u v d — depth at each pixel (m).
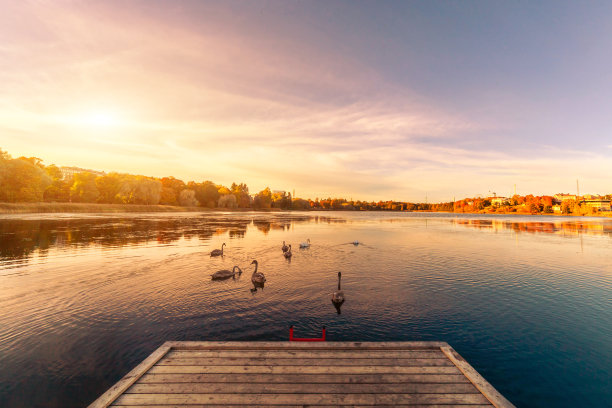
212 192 166.50
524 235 51.78
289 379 7.52
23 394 7.70
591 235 51.94
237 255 28.30
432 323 12.67
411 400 6.75
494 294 16.89
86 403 7.39
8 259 24.59
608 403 7.73
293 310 13.95
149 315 13.07
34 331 11.34
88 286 17.28
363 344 9.18
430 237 47.66
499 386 8.45
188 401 6.67
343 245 37.31
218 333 11.36
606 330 12.12
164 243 35.12
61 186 119.88
